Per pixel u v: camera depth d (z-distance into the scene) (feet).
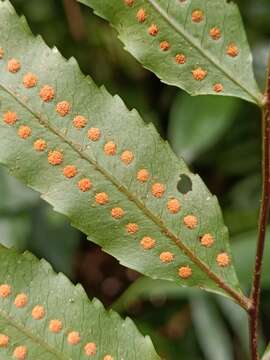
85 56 0.94
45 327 0.47
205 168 0.95
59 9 0.95
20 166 0.48
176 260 0.49
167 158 0.48
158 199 0.48
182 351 0.85
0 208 0.82
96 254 1.08
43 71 0.48
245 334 0.77
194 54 0.49
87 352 0.47
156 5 0.49
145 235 0.48
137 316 0.90
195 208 0.49
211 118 0.76
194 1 0.49
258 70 0.85
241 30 0.49
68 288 0.47
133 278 1.08
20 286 0.47
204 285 0.49
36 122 0.48
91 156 0.48
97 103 0.48
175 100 0.85
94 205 0.48
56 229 0.83
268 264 0.67
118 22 0.49
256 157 0.92
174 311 0.91
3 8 0.47
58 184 0.48
